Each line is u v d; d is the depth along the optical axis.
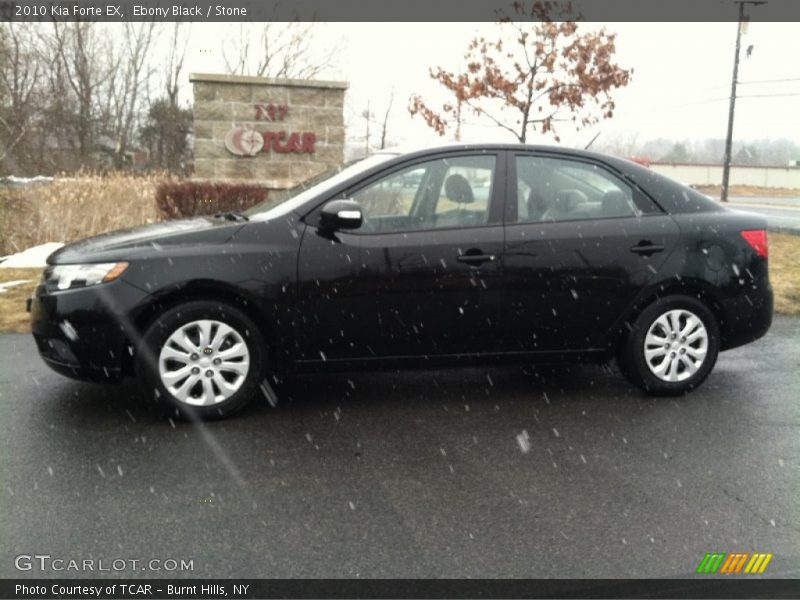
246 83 15.58
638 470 4.02
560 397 5.31
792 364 6.20
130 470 3.93
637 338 5.21
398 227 4.88
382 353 4.91
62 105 39.09
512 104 15.51
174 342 4.59
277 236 4.73
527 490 3.75
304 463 4.06
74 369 4.59
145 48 45.03
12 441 4.31
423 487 3.78
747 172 65.12
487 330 4.98
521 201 5.04
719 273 5.24
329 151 16.11
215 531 3.30
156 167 46.44
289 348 4.77
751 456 4.23
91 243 4.87
